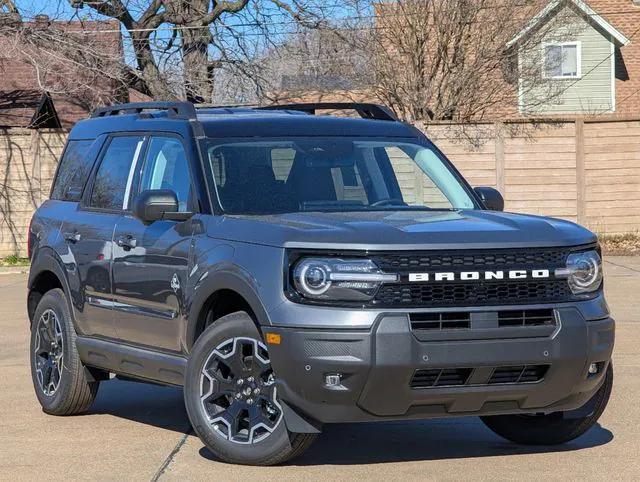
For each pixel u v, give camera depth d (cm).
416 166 775
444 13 2656
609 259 2105
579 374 634
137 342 755
